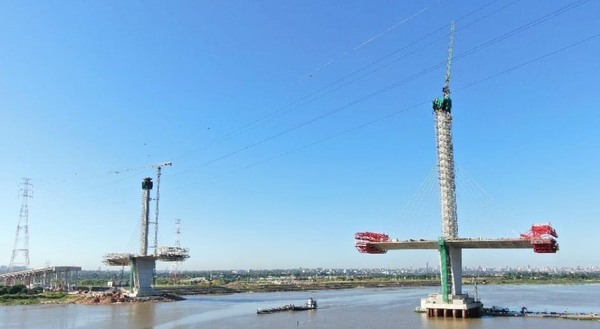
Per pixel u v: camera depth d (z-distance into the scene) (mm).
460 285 127000
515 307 157375
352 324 113875
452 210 128000
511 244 118812
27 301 181750
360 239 135250
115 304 178750
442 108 134625
